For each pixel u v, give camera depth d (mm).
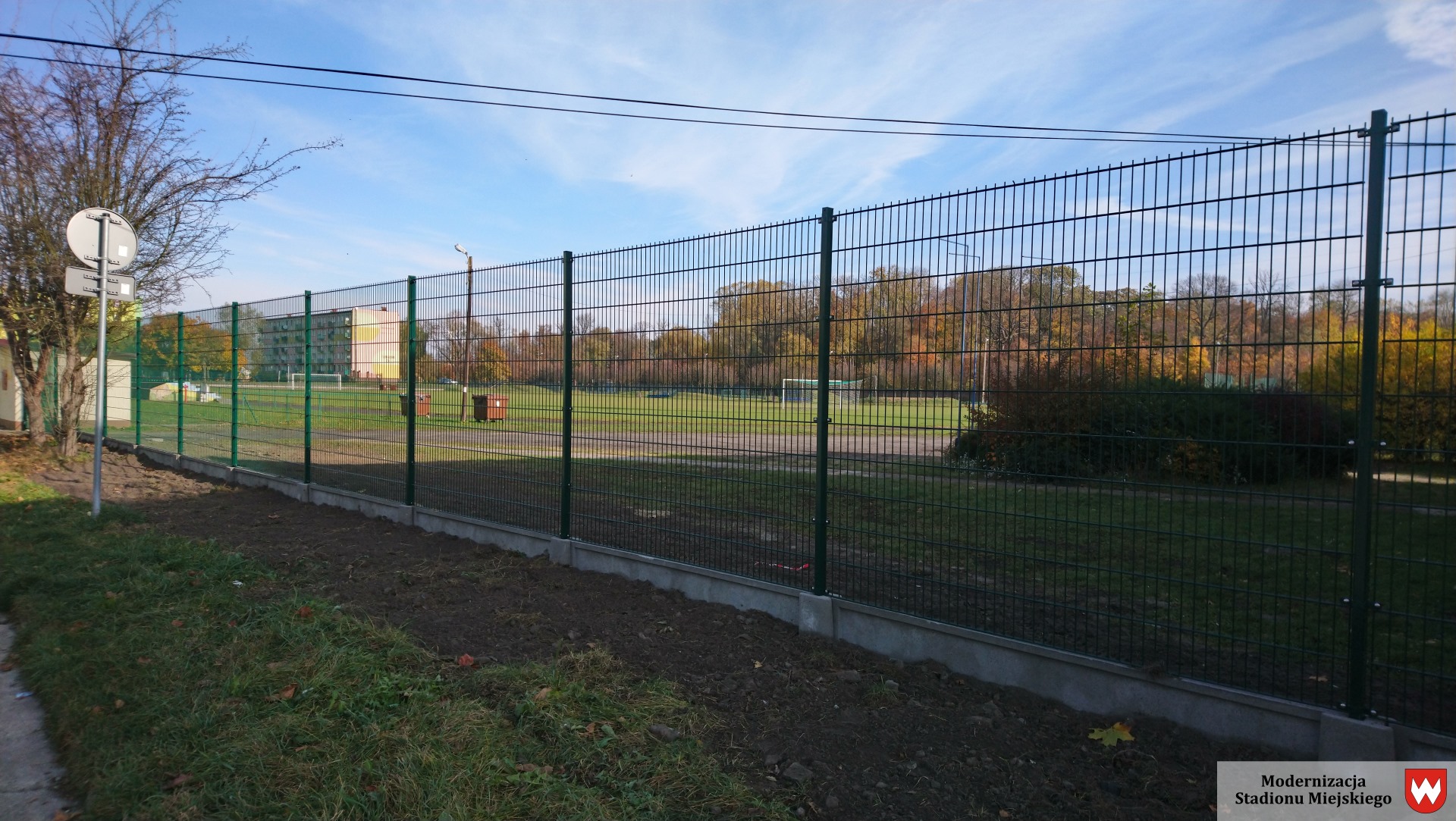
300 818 2840
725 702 3938
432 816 2863
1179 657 3789
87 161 11867
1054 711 3824
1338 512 3258
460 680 4062
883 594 5273
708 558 5684
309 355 9547
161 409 13031
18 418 15695
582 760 3303
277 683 3938
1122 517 3850
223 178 12766
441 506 7801
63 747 3506
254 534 7613
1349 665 3193
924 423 4398
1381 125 3109
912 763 3357
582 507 6469
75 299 12133
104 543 6781
